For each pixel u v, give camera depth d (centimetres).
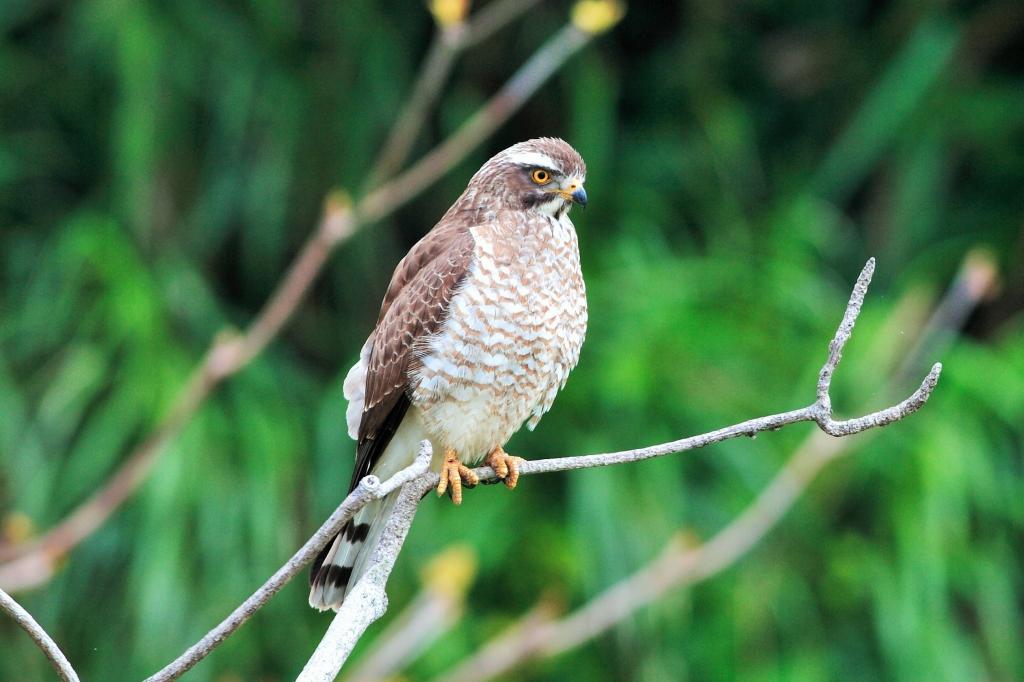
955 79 1359
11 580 898
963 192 1403
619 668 1141
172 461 1114
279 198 1277
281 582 496
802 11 1459
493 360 743
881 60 1394
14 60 1330
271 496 1121
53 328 1181
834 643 1150
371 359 770
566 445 1148
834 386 1155
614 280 1227
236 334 1222
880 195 1391
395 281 795
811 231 1259
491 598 1148
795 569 1149
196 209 1290
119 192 1234
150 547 1094
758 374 1175
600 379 1155
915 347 1140
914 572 1102
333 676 500
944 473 1118
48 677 1140
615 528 1088
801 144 1422
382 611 527
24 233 1293
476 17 1353
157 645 1088
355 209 1128
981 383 1159
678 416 1145
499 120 991
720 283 1236
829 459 1091
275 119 1293
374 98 1312
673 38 1438
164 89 1252
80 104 1331
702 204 1340
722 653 1112
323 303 1347
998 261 1319
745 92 1452
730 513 1125
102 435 1130
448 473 749
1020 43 1402
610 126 1338
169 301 1213
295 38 1321
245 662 1114
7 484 1154
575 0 1362
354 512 499
